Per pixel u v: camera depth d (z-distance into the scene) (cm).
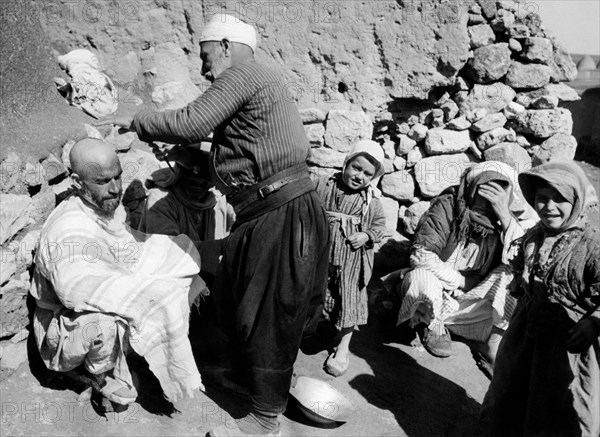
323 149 438
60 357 275
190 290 302
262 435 290
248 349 283
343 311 343
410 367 369
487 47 434
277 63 430
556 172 264
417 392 348
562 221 267
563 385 273
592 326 255
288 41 425
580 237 267
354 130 432
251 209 272
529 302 285
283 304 274
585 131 644
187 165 315
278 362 282
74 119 351
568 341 260
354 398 337
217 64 278
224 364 335
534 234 284
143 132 270
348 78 432
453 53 424
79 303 257
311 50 428
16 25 323
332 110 434
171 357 274
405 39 425
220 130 272
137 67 414
